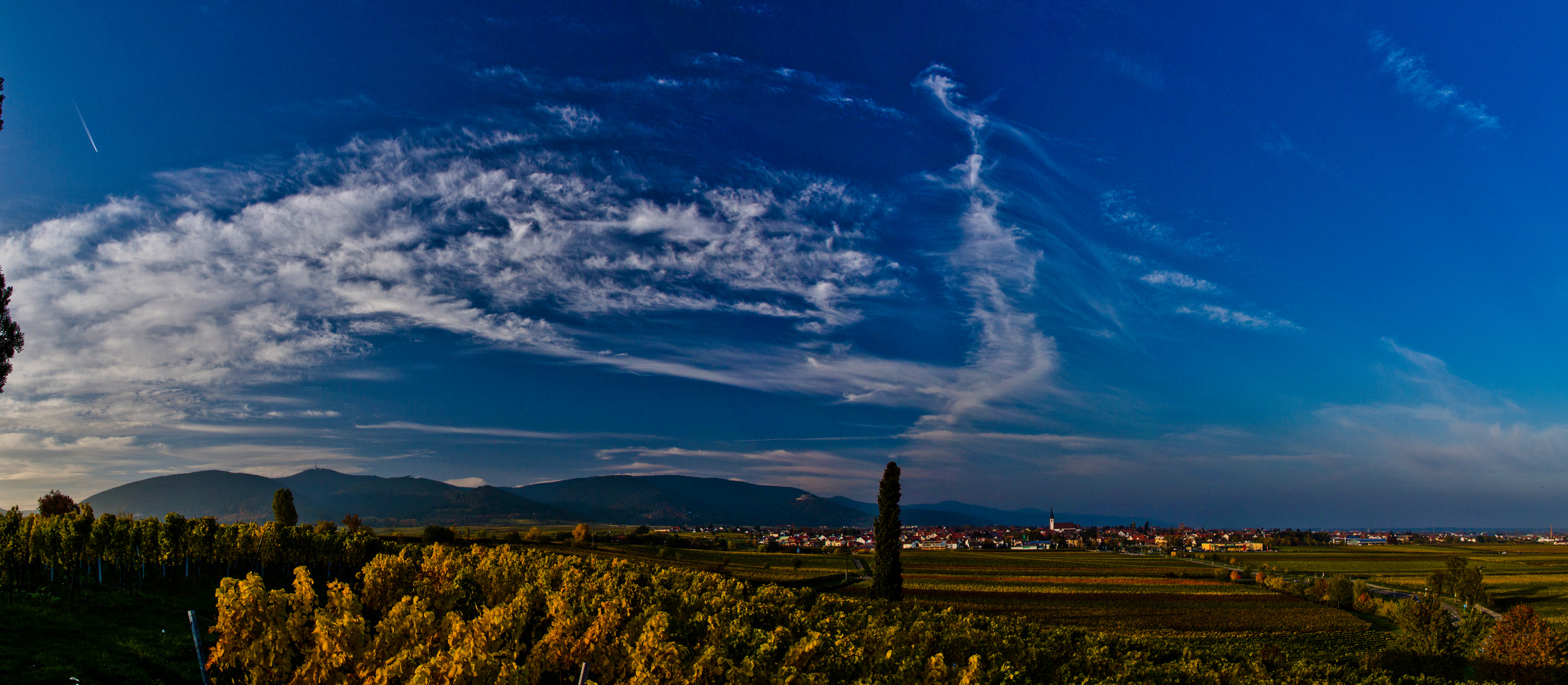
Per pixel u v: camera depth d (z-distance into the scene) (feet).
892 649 75.00
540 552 161.07
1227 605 315.37
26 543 112.88
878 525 174.19
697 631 78.18
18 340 73.51
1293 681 112.57
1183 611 293.84
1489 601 345.92
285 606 49.42
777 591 118.83
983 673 69.00
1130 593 349.00
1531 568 537.65
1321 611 305.73
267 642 46.68
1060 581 397.80
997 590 343.87
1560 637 158.71
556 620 60.95
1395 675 168.96
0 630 79.25
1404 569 544.62
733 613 89.10
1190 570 488.02
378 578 82.58
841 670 67.97
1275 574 496.23
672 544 577.43
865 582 369.50
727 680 53.01
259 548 168.96
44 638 79.41
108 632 87.81
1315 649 218.79
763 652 62.54
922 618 117.29
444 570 88.38
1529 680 156.25
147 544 136.67
